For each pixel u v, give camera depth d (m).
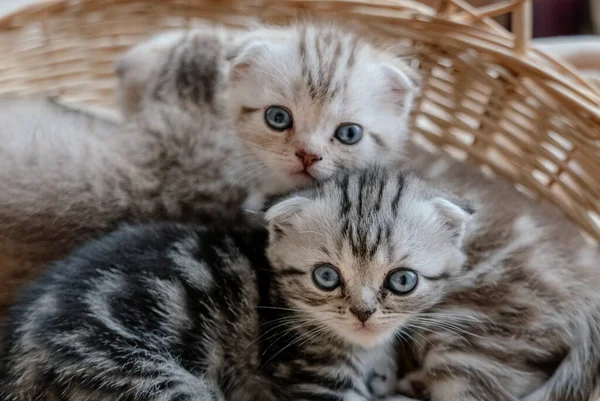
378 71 0.33
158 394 0.27
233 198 0.34
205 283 0.29
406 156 0.35
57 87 0.41
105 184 0.33
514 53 0.35
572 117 0.33
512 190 0.34
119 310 0.28
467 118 0.38
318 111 0.32
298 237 0.29
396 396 0.31
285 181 0.33
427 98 0.38
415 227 0.29
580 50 0.47
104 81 0.42
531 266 0.31
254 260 0.30
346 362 0.29
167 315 0.28
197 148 0.35
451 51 0.36
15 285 0.32
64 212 0.32
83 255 0.29
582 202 0.34
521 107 0.35
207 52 0.38
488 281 0.31
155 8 0.42
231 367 0.30
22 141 0.33
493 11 0.36
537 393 0.30
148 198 0.34
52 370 0.26
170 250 0.29
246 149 0.34
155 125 0.35
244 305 0.30
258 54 0.33
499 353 0.30
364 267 0.28
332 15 0.38
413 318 0.30
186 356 0.28
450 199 0.30
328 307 0.28
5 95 0.39
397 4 0.37
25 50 0.41
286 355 0.29
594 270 0.31
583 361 0.29
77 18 0.41
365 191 0.29
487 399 0.30
